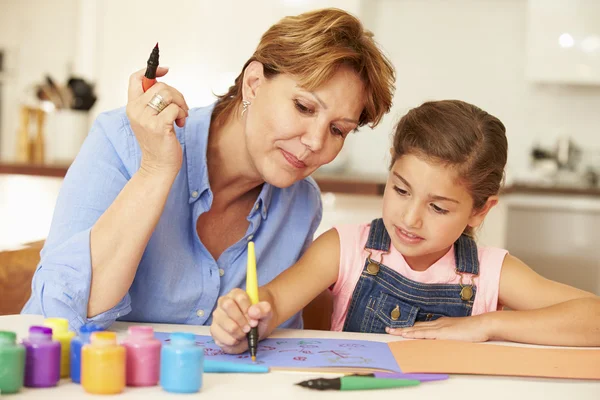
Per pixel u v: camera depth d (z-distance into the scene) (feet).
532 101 13.66
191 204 3.90
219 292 4.01
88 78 13.52
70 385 2.37
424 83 13.94
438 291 4.36
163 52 13.35
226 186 3.98
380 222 4.54
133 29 13.42
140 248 3.28
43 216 9.32
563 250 12.17
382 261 4.42
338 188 8.16
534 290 4.23
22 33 14.79
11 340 2.30
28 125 11.34
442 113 4.07
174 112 3.21
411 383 2.61
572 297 4.10
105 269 3.25
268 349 3.08
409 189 3.94
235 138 3.82
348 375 2.66
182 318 3.92
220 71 13.24
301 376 2.66
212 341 3.21
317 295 4.42
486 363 2.97
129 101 3.28
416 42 13.93
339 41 3.43
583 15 12.77
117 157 3.74
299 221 4.40
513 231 12.30
